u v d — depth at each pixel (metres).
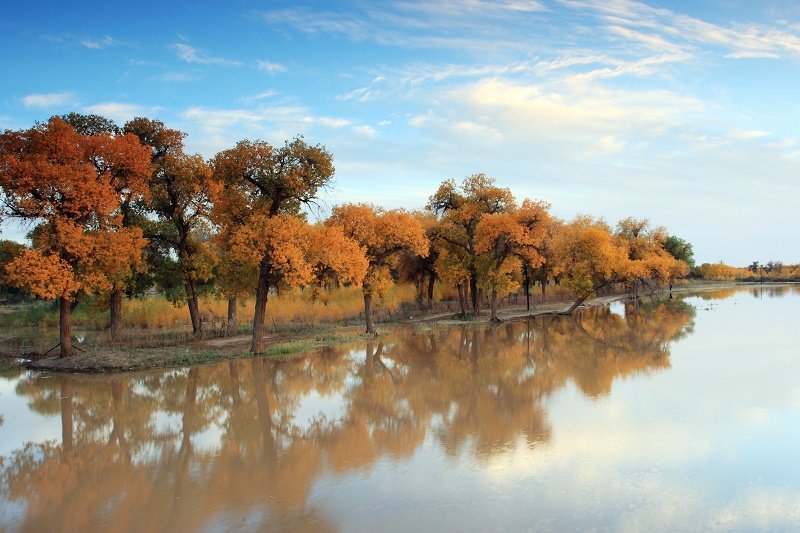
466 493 9.55
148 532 8.39
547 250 47.69
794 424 13.17
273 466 11.30
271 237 25.22
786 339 27.91
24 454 12.62
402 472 10.70
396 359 25.72
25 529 8.67
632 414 14.40
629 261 50.66
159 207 30.06
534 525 8.27
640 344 28.47
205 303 40.41
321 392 18.70
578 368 21.80
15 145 22.97
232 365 24.25
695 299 67.88
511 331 36.88
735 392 16.59
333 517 8.71
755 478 9.95
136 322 39.78
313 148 26.45
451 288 62.06
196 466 11.45
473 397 17.19
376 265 35.78
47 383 20.83
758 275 135.38
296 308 42.31
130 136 24.94
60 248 23.33
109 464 11.77
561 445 12.02
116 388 19.73
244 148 25.98
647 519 8.41
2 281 24.88
